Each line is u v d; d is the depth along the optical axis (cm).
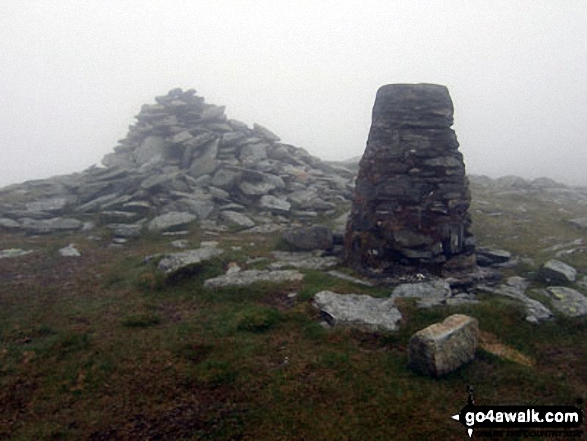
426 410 969
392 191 1792
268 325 1389
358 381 1079
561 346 1288
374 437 880
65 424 930
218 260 1933
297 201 3212
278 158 4053
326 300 1501
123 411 974
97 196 3222
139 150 3988
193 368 1140
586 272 1922
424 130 1798
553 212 3325
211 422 930
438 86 1830
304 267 1933
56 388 1065
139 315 1459
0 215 2839
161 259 1961
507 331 1335
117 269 2002
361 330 1333
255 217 2938
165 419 944
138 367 1154
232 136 3909
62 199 3119
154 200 3030
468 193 1855
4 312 1521
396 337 1301
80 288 1783
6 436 894
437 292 1579
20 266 2047
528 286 1730
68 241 2459
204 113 4181
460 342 1156
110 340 1305
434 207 1769
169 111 4278
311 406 981
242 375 1104
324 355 1200
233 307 1539
